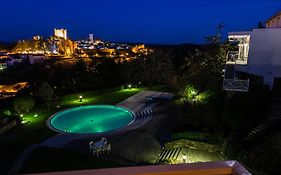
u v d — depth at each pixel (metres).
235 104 18.11
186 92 27.77
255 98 18.59
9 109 29.19
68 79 40.81
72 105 33.22
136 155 19.50
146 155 19.48
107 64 45.81
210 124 20.89
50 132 24.19
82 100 35.66
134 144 21.39
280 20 24.80
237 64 23.22
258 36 21.20
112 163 18.11
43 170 16.97
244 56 25.78
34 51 144.12
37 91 35.31
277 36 20.16
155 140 22.08
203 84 26.92
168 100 34.34
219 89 23.03
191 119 23.31
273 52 20.53
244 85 19.92
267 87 20.28
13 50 147.00
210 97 22.89
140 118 27.95
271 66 20.77
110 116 29.80
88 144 21.50
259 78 21.78
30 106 28.38
